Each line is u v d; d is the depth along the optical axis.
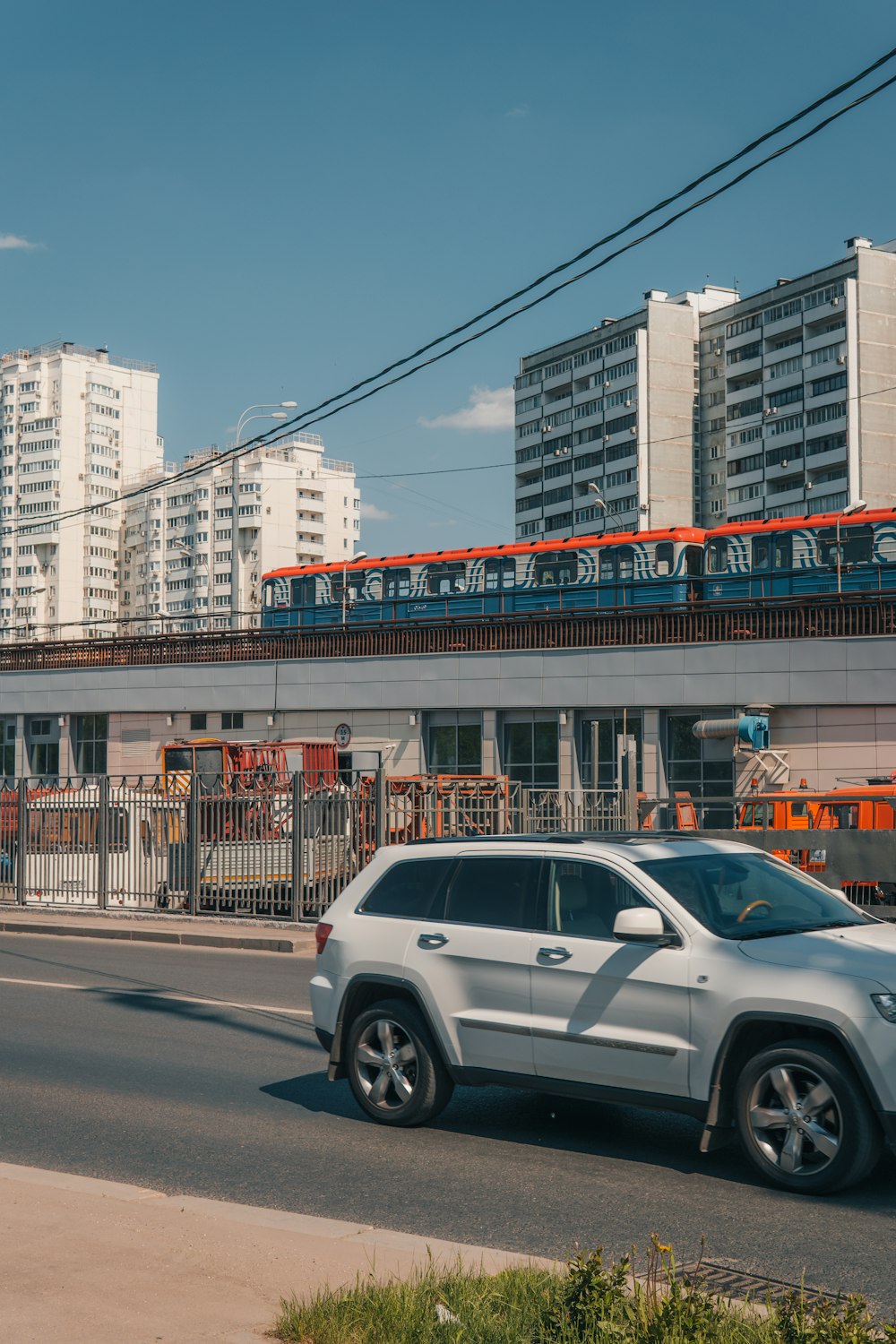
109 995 14.53
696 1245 6.17
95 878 23.25
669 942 7.47
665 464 119.88
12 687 47.38
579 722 36.78
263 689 41.97
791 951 7.20
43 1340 4.69
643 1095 7.47
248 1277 5.44
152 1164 7.71
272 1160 7.79
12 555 161.50
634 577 36.81
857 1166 6.78
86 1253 5.73
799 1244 6.16
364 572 42.12
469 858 8.58
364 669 40.00
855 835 17.62
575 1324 4.62
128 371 166.62
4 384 164.00
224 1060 10.88
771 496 114.44
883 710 32.56
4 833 24.48
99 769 45.94
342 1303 4.91
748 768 33.22
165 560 158.25
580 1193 7.06
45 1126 8.64
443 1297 4.97
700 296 125.38
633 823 22.73
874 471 108.31
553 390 130.00
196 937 20.28
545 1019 7.86
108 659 45.81
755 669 33.91
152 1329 4.82
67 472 160.38
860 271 108.56
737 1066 7.25
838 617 33.16
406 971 8.47
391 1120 8.55
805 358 111.69
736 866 8.16
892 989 6.76
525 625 37.59
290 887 21.14
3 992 14.79
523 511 133.00
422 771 38.94
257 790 22.36
